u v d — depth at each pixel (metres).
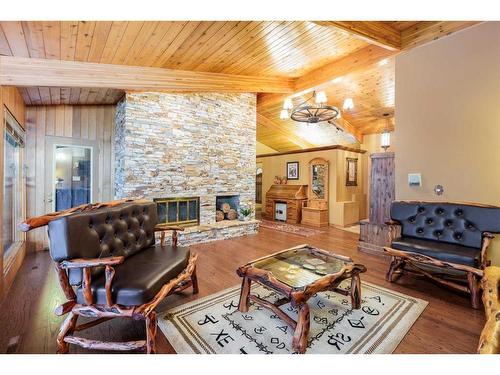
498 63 2.71
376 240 4.05
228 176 5.20
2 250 2.50
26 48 2.40
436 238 2.90
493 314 1.31
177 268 2.16
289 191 7.47
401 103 3.48
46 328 1.99
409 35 3.35
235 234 5.15
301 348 1.71
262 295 2.56
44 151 4.00
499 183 2.74
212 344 1.81
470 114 2.91
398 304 2.39
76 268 1.73
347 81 5.00
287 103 5.02
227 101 5.16
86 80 2.89
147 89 3.38
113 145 4.60
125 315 1.64
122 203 2.46
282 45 3.32
